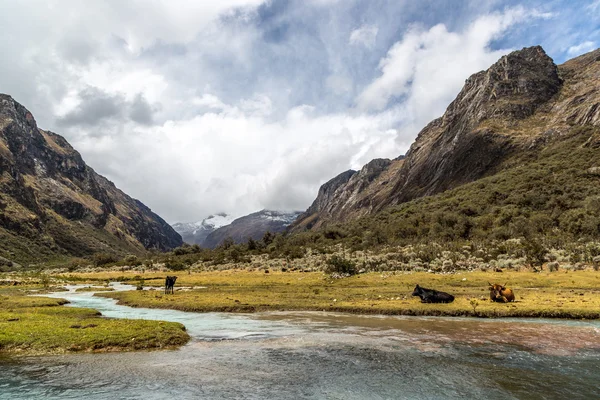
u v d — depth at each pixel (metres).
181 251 187.88
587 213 94.88
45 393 13.26
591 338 21.83
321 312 32.94
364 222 169.38
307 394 13.34
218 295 43.88
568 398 12.88
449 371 15.87
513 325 25.89
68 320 25.50
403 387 14.06
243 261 111.44
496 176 166.00
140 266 135.12
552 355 18.27
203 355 18.47
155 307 36.75
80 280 86.62
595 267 55.59
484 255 74.75
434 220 121.56
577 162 140.50
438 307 31.73
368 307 32.81
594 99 191.12
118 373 15.54
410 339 21.78
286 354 18.62
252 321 28.47
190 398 12.91
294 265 90.25
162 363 17.03
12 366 16.42
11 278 93.88
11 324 23.11
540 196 121.19
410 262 72.62
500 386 14.10
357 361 17.34
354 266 67.75
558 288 42.72
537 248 65.75
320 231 169.50
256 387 14.01
